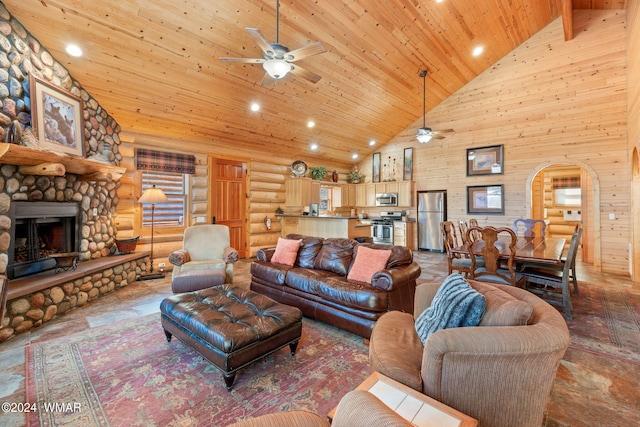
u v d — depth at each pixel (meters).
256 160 6.73
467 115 6.90
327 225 6.36
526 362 1.22
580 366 2.21
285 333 2.22
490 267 3.26
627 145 5.11
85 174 3.86
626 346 2.51
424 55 5.34
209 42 3.80
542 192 7.62
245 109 5.26
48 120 3.27
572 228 7.31
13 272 2.99
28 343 2.53
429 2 4.23
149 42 3.56
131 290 4.09
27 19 2.99
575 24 5.55
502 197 6.46
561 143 5.77
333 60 4.76
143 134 5.02
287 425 1.01
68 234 3.81
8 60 2.85
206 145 5.82
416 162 7.85
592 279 4.75
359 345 2.57
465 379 1.26
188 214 5.66
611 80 5.26
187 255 3.98
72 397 1.83
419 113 7.43
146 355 2.35
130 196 4.89
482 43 5.57
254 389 1.93
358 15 4.06
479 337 1.25
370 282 2.87
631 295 3.91
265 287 3.61
